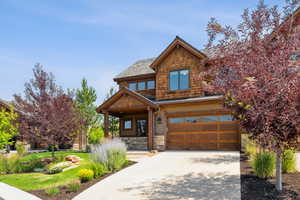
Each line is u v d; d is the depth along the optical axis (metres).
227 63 6.80
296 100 5.64
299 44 5.93
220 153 14.38
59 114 13.91
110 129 25.62
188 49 17.95
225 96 7.20
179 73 18.59
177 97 18.22
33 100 14.16
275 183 7.41
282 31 6.65
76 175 10.11
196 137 17.28
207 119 17.16
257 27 6.61
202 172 9.62
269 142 6.27
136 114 21.36
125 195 7.20
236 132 16.17
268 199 6.18
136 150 17.66
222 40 7.10
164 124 17.91
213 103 16.75
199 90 17.45
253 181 7.88
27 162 14.23
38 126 13.83
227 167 10.26
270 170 8.16
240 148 15.71
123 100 17.88
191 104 17.23
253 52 6.43
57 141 14.38
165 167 10.99
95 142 20.48
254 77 6.13
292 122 5.69
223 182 8.03
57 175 10.68
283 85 5.61
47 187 8.64
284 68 5.77
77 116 15.56
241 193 6.81
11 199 7.00
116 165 11.09
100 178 9.67
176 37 18.36
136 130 21.19
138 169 10.88
